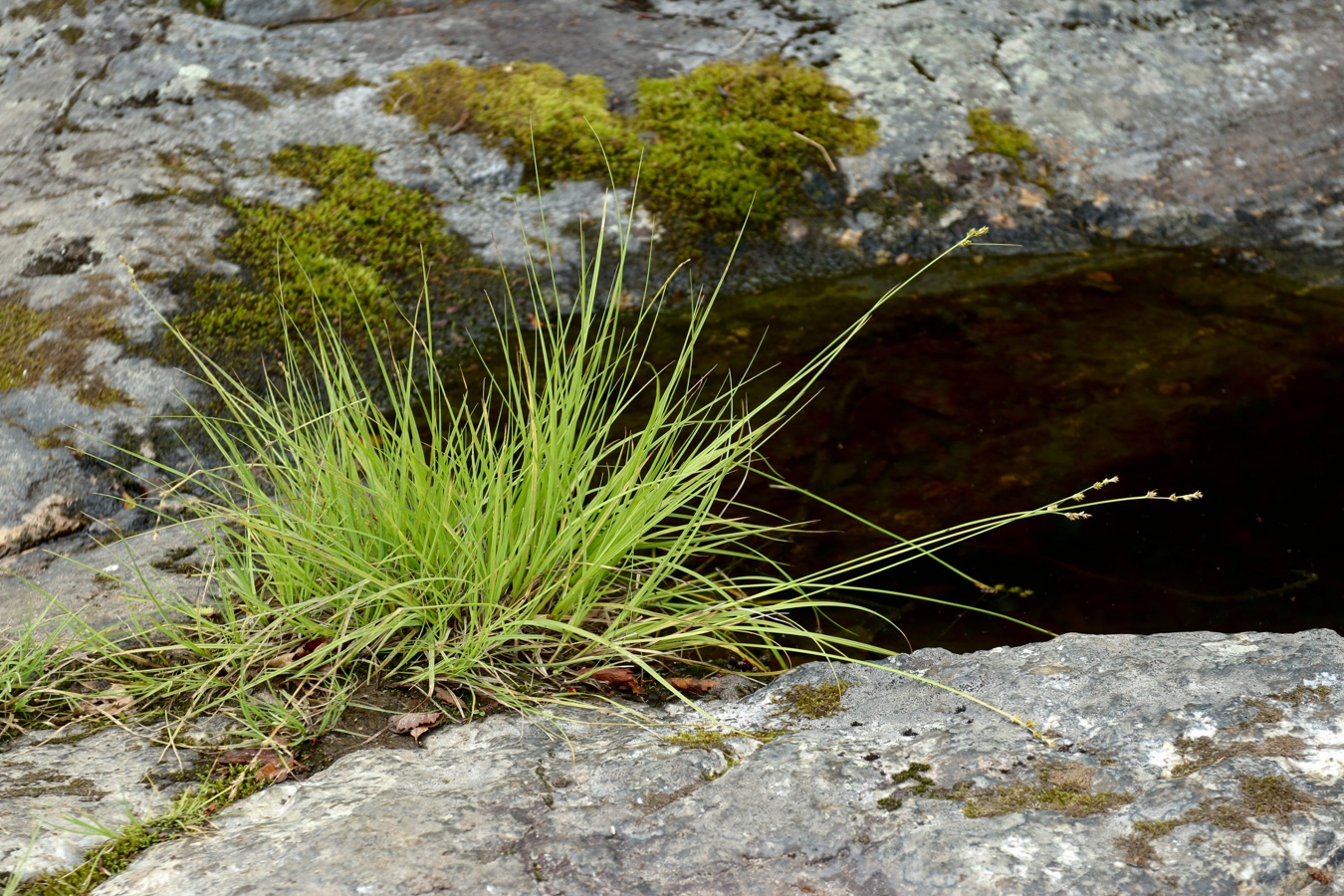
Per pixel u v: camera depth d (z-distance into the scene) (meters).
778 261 4.91
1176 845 1.69
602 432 2.80
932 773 1.95
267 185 4.78
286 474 3.22
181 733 2.26
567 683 2.49
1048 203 5.19
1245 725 1.96
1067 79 5.54
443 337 4.41
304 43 5.49
